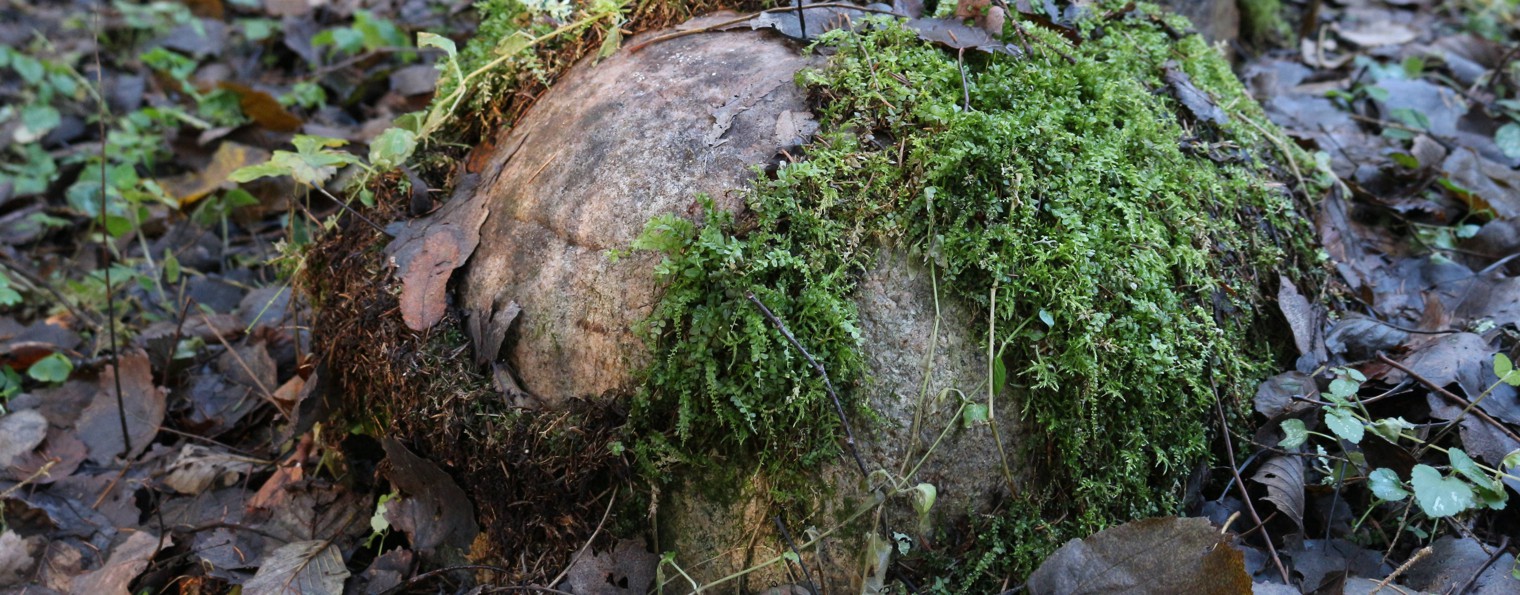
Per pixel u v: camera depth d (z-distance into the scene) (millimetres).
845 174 1792
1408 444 2020
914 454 1787
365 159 3410
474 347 1984
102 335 2990
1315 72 3621
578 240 1903
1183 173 2057
